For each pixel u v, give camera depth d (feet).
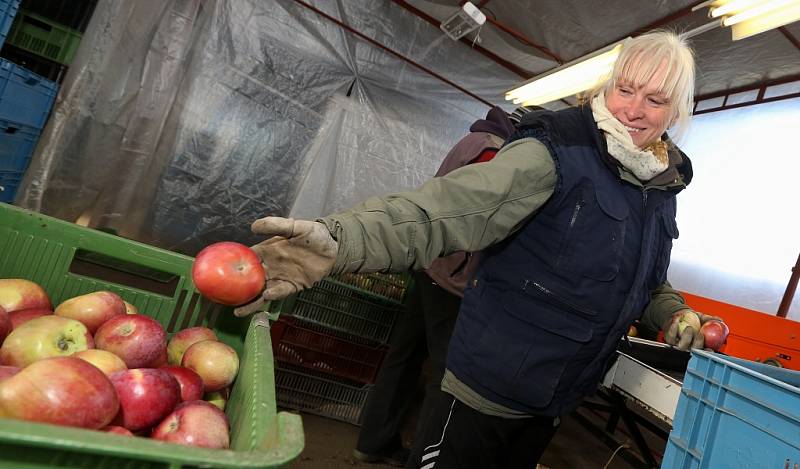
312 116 17.65
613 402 8.45
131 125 14.69
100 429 2.38
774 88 15.83
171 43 15.07
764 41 13.82
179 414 2.80
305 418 9.21
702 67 16.33
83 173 13.97
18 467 1.47
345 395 9.54
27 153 11.94
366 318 9.35
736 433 3.83
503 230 3.82
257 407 2.27
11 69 10.07
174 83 15.30
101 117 13.85
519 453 4.84
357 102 18.26
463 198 3.52
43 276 3.86
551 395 4.26
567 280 4.12
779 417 3.54
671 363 7.30
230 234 16.83
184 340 3.76
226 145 16.47
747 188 16.15
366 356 9.52
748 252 15.62
